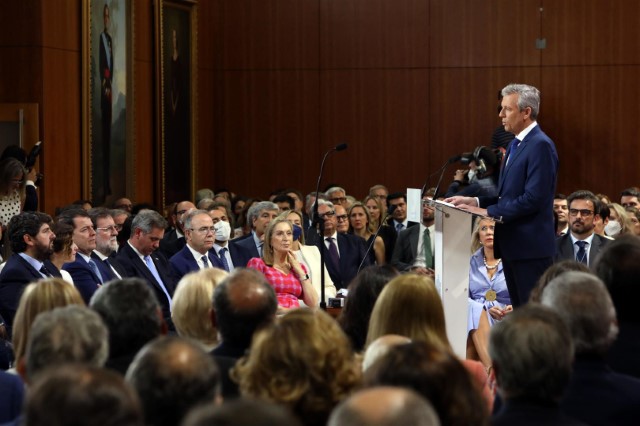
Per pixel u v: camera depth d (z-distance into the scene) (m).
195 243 14.46
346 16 25.69
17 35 19.17
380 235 20.09
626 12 24.75
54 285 7.12
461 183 16.16
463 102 25.34
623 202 20.58
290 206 20.08
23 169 15.80
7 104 19.06
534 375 5.18
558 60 25.02
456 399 4.45
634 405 5.92
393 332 6.86
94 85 20.50
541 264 10.75
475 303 12.69
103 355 5.59
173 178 23.94
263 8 25.88
